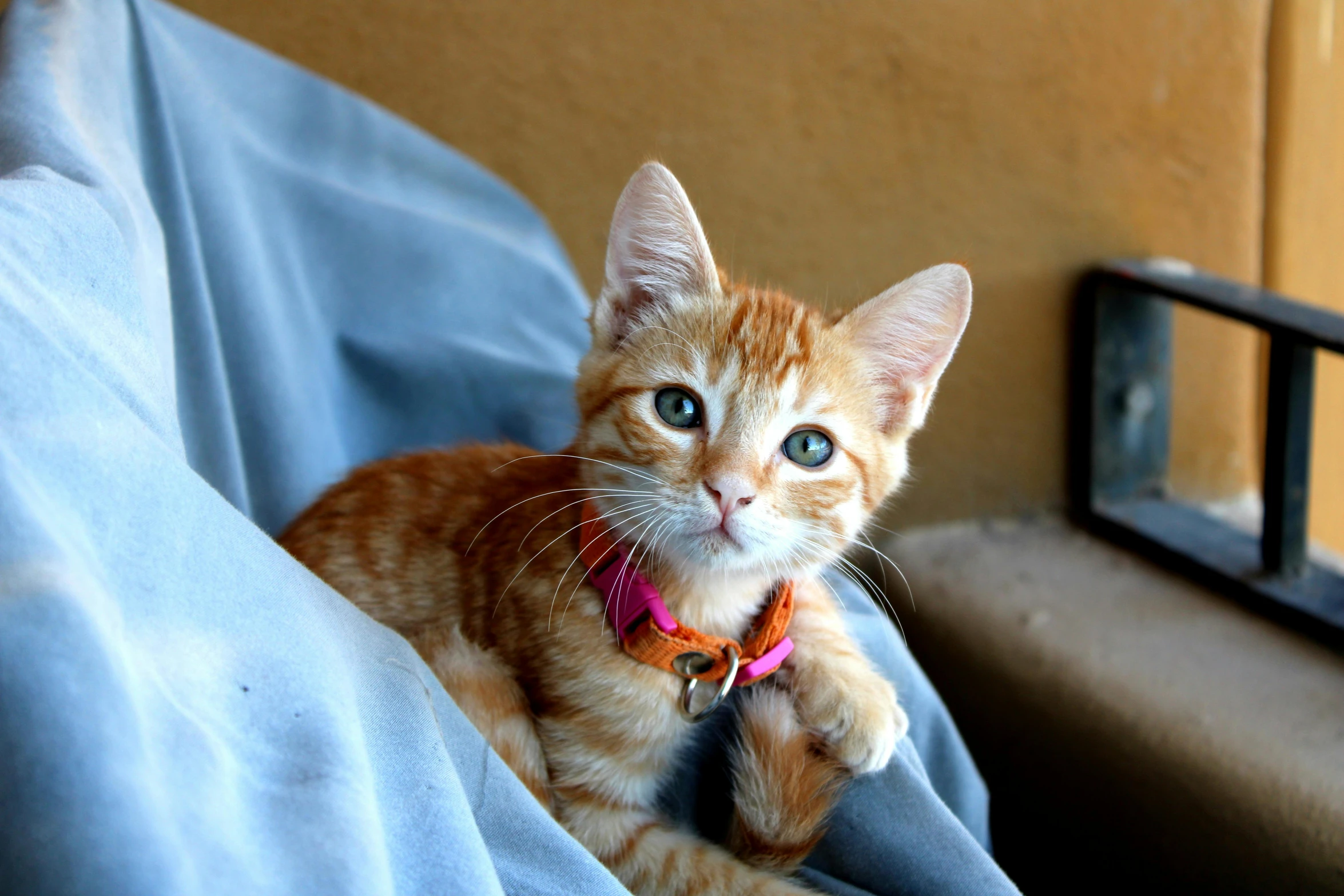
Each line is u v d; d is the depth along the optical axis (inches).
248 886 14.0
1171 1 28.0
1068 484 30.7
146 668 14.4
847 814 19.1
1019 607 26.9
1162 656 24.9
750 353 19.3
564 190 27.5
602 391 19.7
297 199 24.0
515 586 19.6
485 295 25.1
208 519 15.7
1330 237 30.5
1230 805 22.3
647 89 27.1
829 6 27.1
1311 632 25.0
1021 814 25.9
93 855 12.5
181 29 23.2
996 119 28.2
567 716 19.1
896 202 28.5
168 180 21.5
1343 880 21.1
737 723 19.4
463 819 15.7
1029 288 29.3
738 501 18.7
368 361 24.3
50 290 16.0
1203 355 30.3
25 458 14.4
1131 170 29.0
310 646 15.6
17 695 13.0
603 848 19.1
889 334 19.9
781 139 27.7
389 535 20.6
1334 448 31.8
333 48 25.9
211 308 21.5
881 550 29.5
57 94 19.0
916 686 21.4
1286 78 29.5
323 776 14.8
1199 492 31.6
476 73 26.5
